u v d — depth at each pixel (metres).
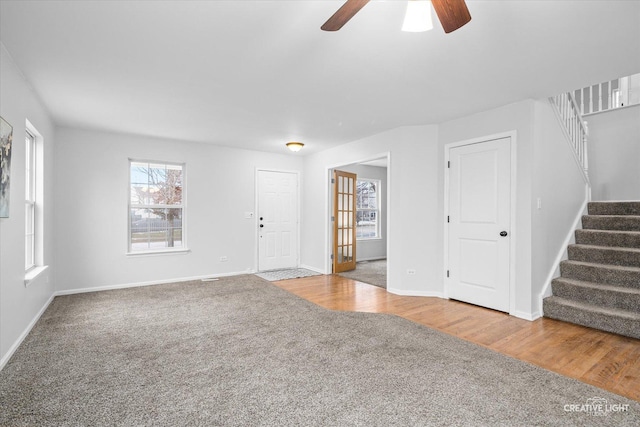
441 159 4.23
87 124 4.30
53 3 1.85
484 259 3.78
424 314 3.57
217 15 1.97
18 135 2.70
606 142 5.05
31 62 2.57
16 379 2.17
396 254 4.48
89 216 4.58
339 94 3.27
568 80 2.91
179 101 3.46
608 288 3.24
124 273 4.83
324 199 5.98
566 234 3.92
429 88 3.10
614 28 2.08
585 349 2.65
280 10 1.92
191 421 1.74
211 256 5.55
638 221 3.75
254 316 3.50
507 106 3.54
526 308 3.38
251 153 5.97
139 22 2.04
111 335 2.95
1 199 2.25
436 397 1.97
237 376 2.22
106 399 1.94
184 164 5.35
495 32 2.14
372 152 4.91
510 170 3.52
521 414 1.80
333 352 2.60
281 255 6.32
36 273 3.25
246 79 2.91
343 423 1.73
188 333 3.01
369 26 2.07
